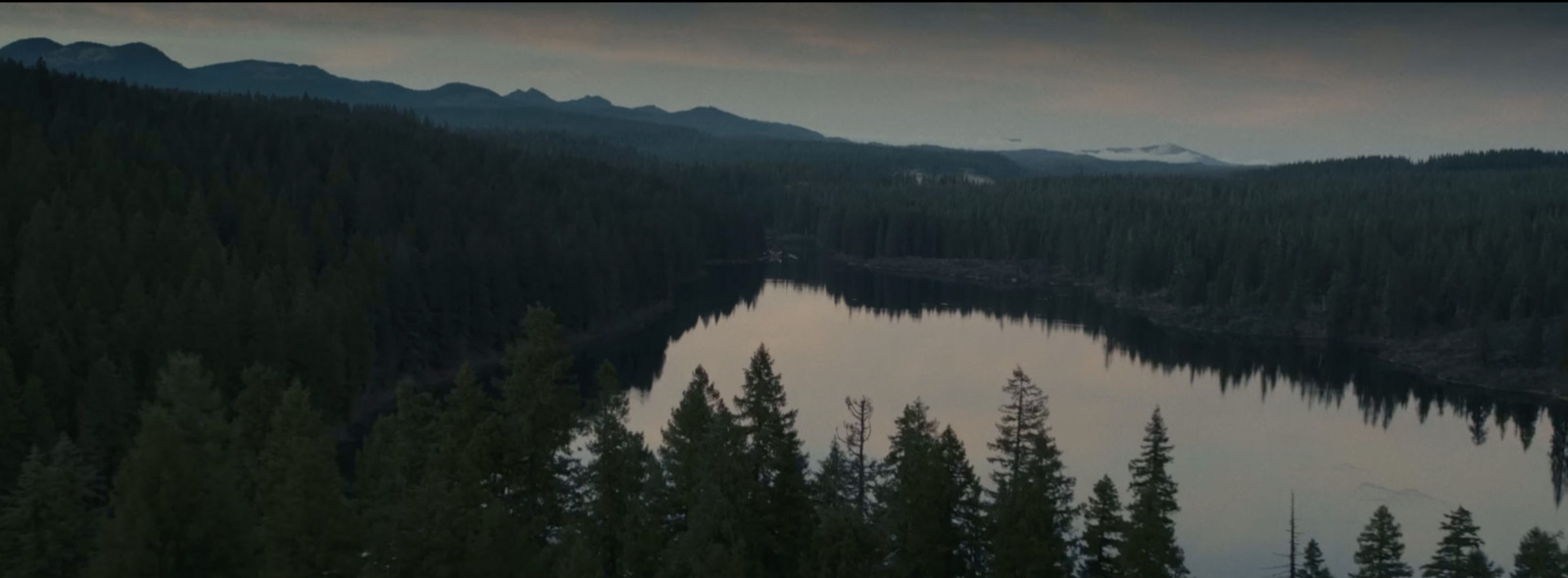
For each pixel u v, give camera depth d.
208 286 78.94
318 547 33.22
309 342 84.19
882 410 104.38
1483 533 74.12
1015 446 56.38
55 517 38.50
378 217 138.00
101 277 81.44
